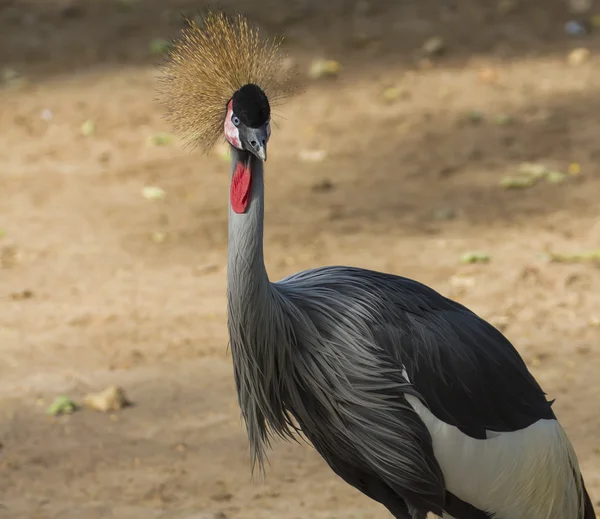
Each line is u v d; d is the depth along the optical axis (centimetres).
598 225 2153
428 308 1074
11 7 3647
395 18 3453
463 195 2338
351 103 2873
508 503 1052
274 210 2305
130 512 1281
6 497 1332
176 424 1519
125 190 2445
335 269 1104
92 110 2884
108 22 3509
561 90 2873
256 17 3441
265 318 988
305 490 1339
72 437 1487
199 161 2611
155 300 1925
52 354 1736
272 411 1043
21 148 2678
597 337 1727
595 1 3488
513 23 3362
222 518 1257
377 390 1019
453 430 1023
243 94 966
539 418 1062
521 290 1891
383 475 1052
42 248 2158
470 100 2848
